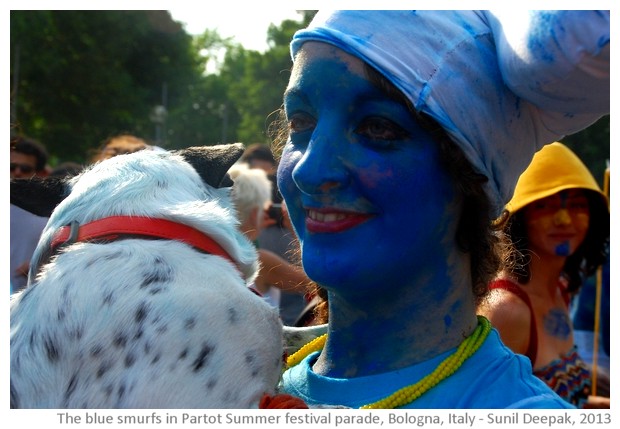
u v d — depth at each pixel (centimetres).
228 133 3941
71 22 1936
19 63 1766
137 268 195
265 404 181
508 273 284
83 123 2027
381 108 171
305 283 308
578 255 369
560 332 326
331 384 187
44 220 370
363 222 174
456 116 170
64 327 187
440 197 176
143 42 2397
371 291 178
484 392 173
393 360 183
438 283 181
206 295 194
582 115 179
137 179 219
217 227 215
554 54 157
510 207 324
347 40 171
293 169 184
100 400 179
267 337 201
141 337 184
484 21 180
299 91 180
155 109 2456
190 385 182
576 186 330
